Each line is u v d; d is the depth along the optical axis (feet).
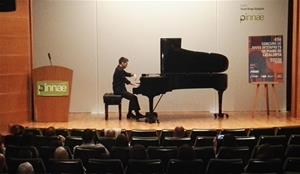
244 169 19.19
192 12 41.27
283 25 41.29
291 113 38.83
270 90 41.37
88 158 21.07
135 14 41.27
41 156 22.45
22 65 35.81
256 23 41.27
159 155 21.66
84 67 41.50
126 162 21.42
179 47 34.63
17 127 27.78
